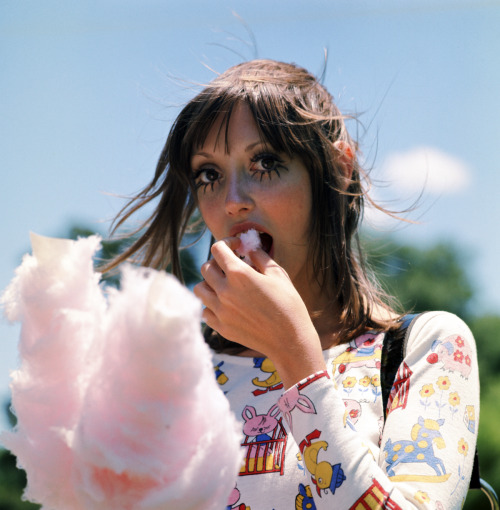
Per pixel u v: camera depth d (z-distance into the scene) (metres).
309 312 1.86
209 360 0.89
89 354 0.93
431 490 1.35
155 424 0.85
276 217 1.78
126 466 0.86
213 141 1.81
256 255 1.61
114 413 0.87
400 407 1.52
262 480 1.54
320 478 1.33
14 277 0.98
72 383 0.93
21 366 0.98
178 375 0.84
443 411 1.49
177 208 2.22
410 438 1.44
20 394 0.95
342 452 1.33
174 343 0.83
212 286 1.54
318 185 1.84
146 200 2.25
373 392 1.60
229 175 1.81
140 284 0.86
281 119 1.78
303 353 1.44
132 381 0.85
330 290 1.88
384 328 1.73
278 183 1.78
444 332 1.63
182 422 0.87
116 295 0.91
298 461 1.54
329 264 1.86
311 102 1.90
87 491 0.88
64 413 0.94
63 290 0.94
